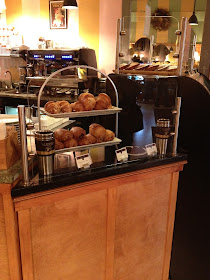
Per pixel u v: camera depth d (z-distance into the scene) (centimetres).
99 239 167
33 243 144
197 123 189
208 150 185
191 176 199
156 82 193
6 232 136
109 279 179
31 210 139
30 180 139
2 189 129
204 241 199
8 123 212
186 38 220
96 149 188
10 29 500
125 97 214
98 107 172
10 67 529
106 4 467
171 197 191
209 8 381
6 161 130
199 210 198
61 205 147
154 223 189
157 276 205
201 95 183
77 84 443
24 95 455
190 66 261
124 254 181
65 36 505
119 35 230
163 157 178
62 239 153
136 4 492
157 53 248
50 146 141
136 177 168
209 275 201
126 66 239
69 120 263
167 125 177
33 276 149
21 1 503
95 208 159
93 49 493
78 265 164
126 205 171
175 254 221
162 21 238
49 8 498
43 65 469
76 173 149
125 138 215
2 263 143
